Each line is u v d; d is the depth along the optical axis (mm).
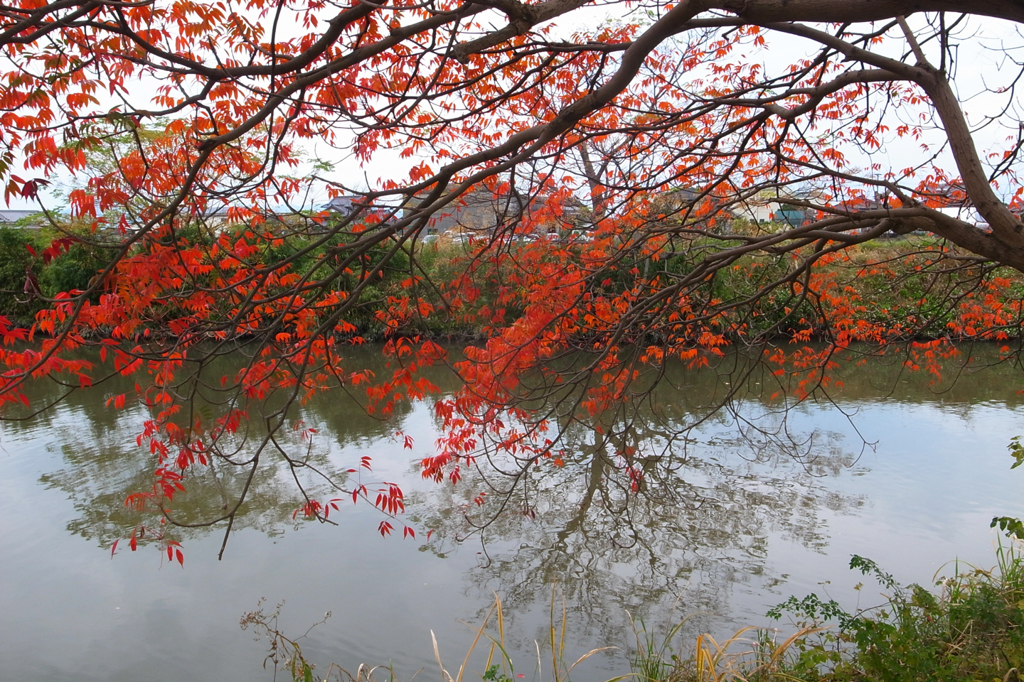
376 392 5871
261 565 6586
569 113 2879
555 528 7289
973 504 7254
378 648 5199
